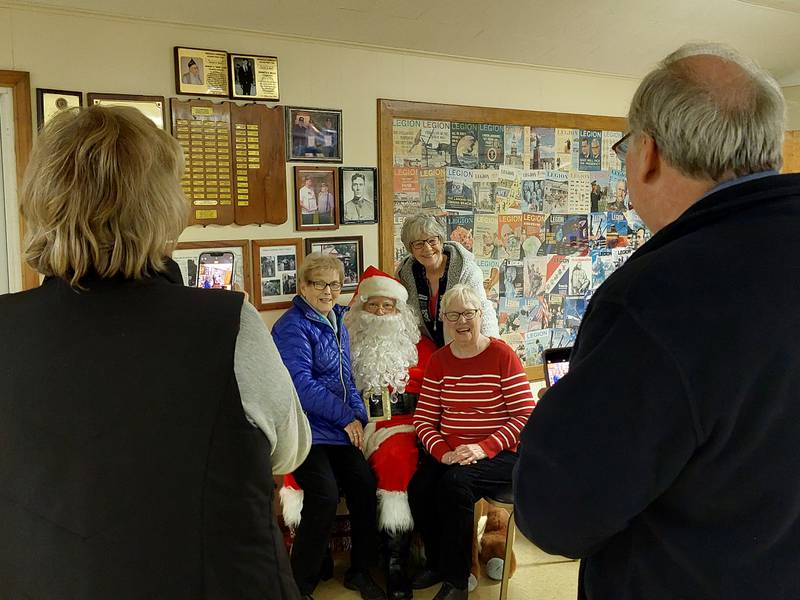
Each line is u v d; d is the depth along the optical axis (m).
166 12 2.52
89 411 0.84
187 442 0.85
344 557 2.77
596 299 0.87
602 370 0.80
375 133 3.11
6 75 2.30
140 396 0.84
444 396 2.50
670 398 0.76
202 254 2.72
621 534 0.91
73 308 0.87
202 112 2.67
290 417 0.96
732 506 0.80
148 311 0.88
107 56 2.48
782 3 3.26
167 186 0.90
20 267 2.43
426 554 2.51
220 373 0.86
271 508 0.93
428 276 2.96
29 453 0.84
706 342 0.76
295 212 2.94
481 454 2.35
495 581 2.55
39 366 0.85
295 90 2.89
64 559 0.83
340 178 3.04
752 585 0.80
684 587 0.83
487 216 3.49
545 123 3.60
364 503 2.46
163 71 2.60
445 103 3.27
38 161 0.87
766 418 0.76
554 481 0.82
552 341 3.82
